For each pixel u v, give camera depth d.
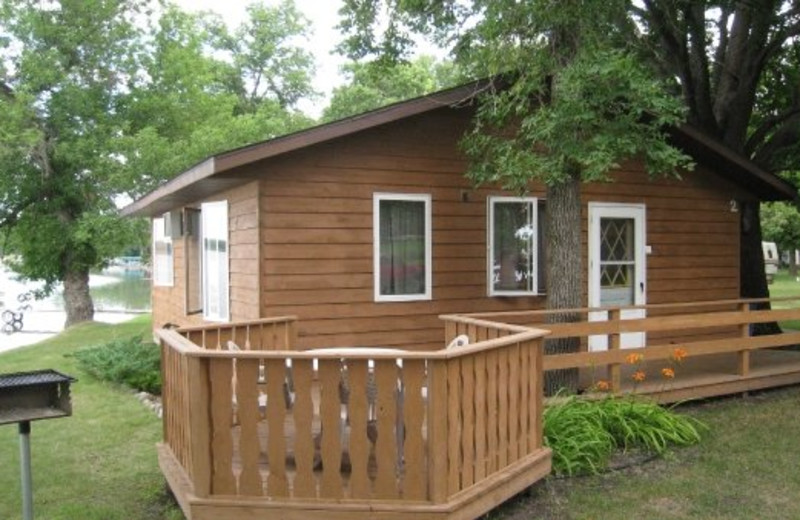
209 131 19.45
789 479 5.20
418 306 8.09
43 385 3.62
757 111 15.30
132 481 5.23
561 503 4.72
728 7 11.58
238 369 3.88
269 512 3.84
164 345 4.89
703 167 10.12
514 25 6.65
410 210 8.10
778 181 9.77
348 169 7.71
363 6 10.67
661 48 12.52
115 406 7.74
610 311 6.98
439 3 8.83
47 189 18.84
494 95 7.09
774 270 36.06
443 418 3.82
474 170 7.51
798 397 8.03
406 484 3.84
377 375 3.83
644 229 9.59
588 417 5.86
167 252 12.63
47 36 18.92
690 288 10.04
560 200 7.13
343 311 7.66
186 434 4.25
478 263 8.44
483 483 4.20
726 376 7.93
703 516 4.52
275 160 7.36
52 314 29.42
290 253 7.42
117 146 18.03
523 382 4.78
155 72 20.25
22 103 17.78
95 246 18.50
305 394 3.84
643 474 5.31
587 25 6.60
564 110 6.11
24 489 3.73
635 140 6.30
